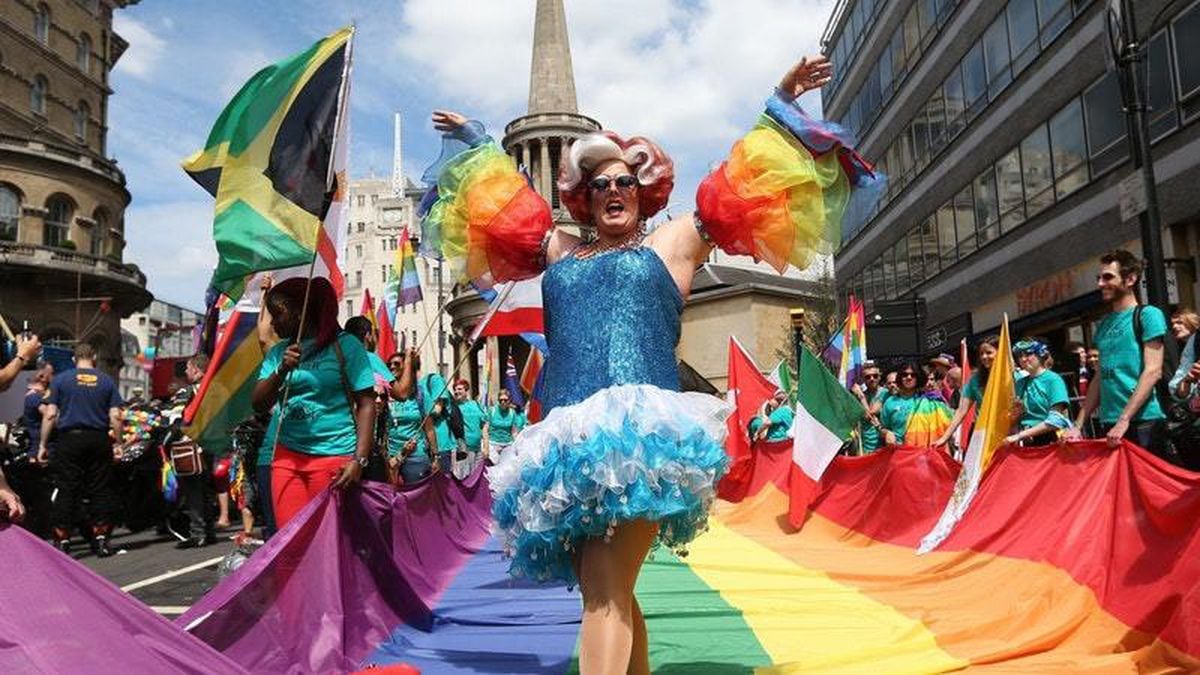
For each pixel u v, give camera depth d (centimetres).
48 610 238
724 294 4372
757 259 305
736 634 416
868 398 1116
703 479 247
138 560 855
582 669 239
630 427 245
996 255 2052
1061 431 529
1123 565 402
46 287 3953
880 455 763
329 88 452
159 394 1706
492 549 780
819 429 873
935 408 980
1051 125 1770
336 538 393
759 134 304
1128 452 429
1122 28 761
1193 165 1314
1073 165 1691
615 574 245
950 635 392
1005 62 1969
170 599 625
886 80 2803
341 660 364
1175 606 353
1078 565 435
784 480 996
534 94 5106
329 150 445
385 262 6153
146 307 4653
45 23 4484
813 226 302
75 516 868
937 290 2447
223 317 615
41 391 981
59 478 860
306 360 421
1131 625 375
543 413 276
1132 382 492
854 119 3194
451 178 350
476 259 342
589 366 265
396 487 564
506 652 390
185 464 948
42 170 3947
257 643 338
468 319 3712
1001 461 577
